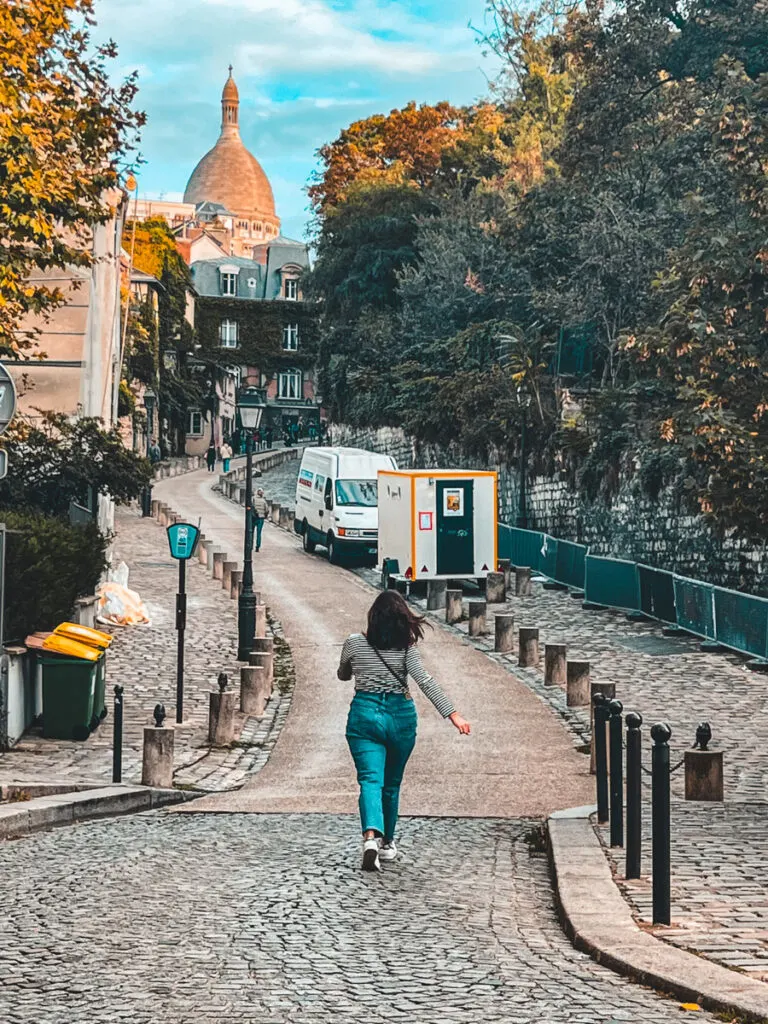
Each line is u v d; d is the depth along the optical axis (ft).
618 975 20.54
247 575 77.10
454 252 178.70
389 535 114.21
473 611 88.74
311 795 44.98
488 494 110.11
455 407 156.04
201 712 62.44
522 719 61.26
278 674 74.95
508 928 24.11
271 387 364.79
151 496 186.70
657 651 79.41
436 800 43.27
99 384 98.32
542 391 138.62
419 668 30.19
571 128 138.62
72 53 69.87
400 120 268.21
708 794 40.55
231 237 596.29
